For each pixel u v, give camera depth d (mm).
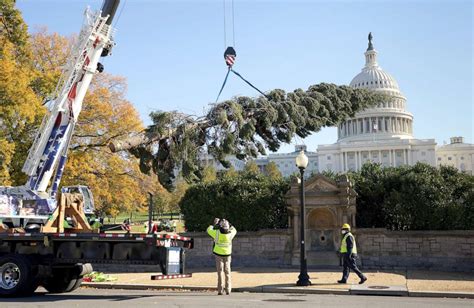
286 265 19219
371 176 20906
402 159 120812
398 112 123688
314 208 18984
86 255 11719
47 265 11859
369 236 18844
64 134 15672
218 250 12336
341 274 16328
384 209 19656
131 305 10016
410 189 19203
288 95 20234
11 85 22234
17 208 14656
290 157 146750
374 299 11352
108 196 31031
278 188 21016
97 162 30703
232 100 18422
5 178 22906
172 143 18016
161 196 55719
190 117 18281
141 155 18375
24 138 24812
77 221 13555
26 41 25938
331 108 21750
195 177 18703
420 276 15852
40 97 26484
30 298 11445
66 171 27266
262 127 19469
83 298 11453
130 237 11273
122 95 31562
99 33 16469
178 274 11492
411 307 9883
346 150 122688
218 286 12297
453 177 19578
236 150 19016
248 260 19875
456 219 18516
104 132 30109
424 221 18922
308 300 11055
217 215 20984
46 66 28609
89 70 16297
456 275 16234
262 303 10359
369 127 124438
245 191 20953
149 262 11273
